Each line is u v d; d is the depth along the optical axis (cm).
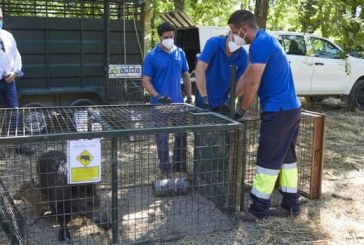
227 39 429
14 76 596
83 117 396
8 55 593
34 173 429
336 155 640
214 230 377
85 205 354
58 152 381
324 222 401
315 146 444
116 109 434
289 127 382
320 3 694
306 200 448
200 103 462
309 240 367
